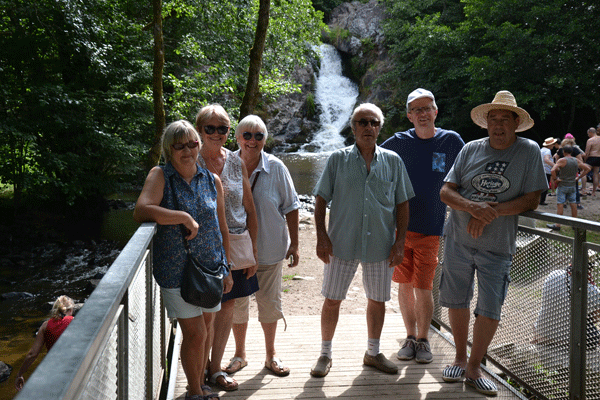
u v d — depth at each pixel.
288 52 16.53
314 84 33.25
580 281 2.68
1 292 8.14
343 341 4.07
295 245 3.58
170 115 12.82
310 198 16.41
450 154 3.75
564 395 2.81
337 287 3.47
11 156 11.86
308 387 3.27
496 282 3.10
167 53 14.37
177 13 14.35
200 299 2.40
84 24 11.73
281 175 3.46
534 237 3.10
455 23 27.27
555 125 26.58
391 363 3.50
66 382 0.87
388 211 3.40
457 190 3.27
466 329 3.37
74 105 11.88
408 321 3.84
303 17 16.55
